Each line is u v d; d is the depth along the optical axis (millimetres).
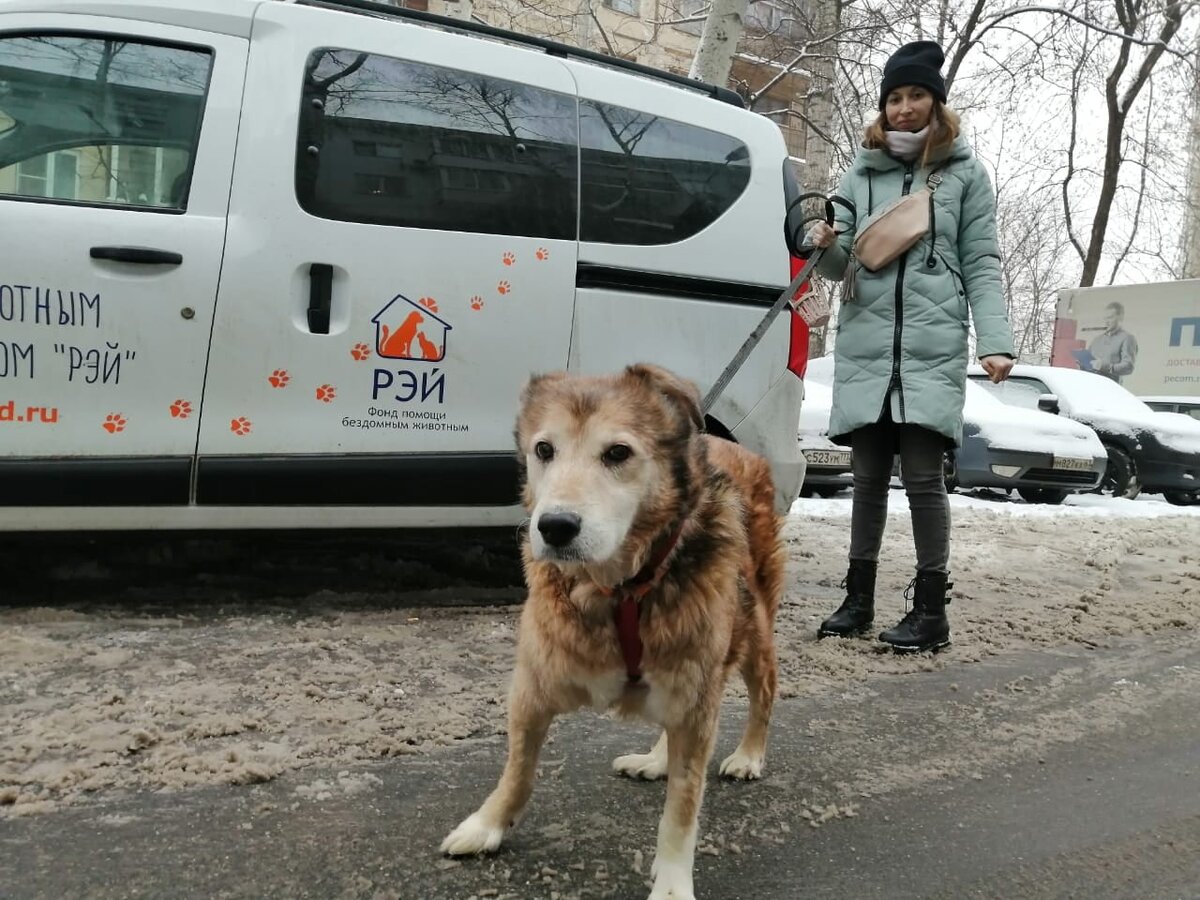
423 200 4074
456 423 4152
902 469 4359
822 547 6906
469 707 3195
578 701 2291
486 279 4152
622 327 4383
